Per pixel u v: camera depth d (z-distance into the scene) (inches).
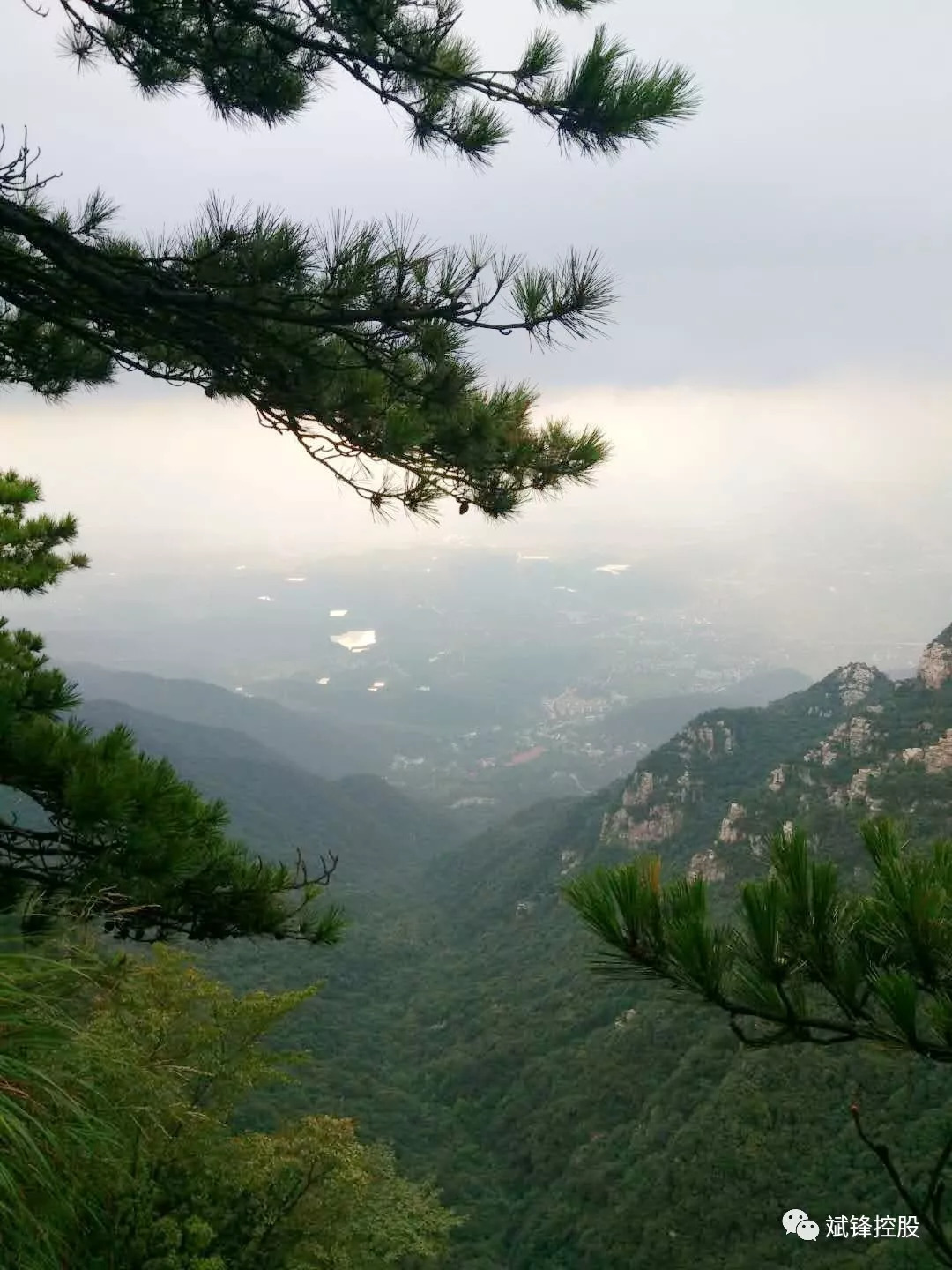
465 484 161.5
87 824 140.3
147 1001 205.2
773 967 78.3
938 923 74.2
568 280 135.7
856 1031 77.4
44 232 139.3
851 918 80.0
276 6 156.3
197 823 189.6
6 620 215.8
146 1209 147.0
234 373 155.5
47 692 176.2
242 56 167.8
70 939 128.7
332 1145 279.7
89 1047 99.4
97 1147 92.9
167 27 165.0
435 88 155.3
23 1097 85.2
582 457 158.4
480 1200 1578.5
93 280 140.3
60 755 150.1
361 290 133.8
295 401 149.9
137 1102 111.7
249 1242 235.1
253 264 133.4
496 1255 1397.6
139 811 147.5
